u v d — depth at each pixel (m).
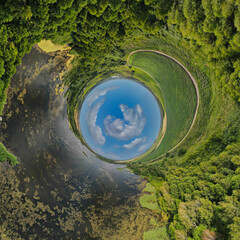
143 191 31.92
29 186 32.66
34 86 36.69
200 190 23.22
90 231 29.55
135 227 27.03
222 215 18.14
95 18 29.00
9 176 30.41
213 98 31.62
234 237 16.03
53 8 23.19
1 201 28.36
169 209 24.53
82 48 36.31
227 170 22.56
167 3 26.09
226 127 27.64
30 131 36.66
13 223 28.16
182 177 27.62
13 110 33.09
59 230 30.61
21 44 22.92
